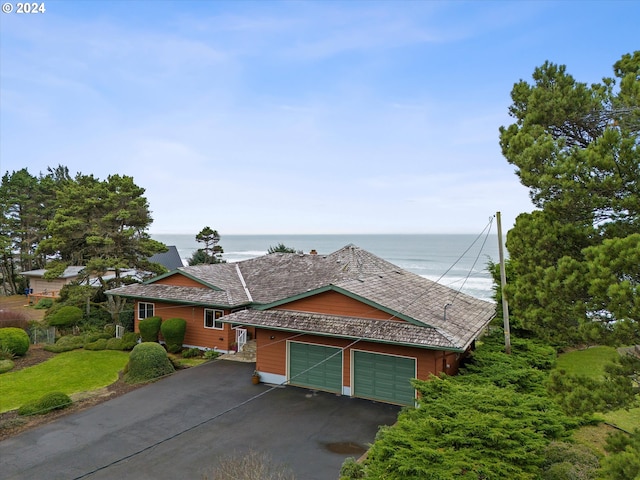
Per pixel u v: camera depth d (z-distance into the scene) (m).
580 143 9.98
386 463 7.79
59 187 49.53
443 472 7.06
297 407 15.28
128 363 19.41
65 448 12.03
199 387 17.47
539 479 8.02
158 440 12.53
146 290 25.50
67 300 30.47
